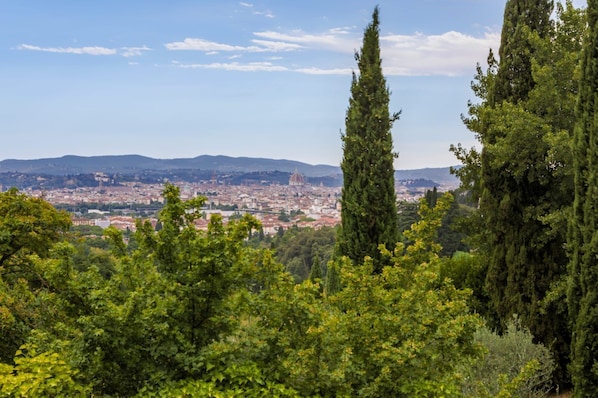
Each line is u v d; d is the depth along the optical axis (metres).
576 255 6.52
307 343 4.02
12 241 7.58
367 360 4.06
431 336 4.17
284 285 4.15
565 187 8.08
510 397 4.08
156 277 3.94
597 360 6.24
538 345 7.62
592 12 6.45
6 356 5.76
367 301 4.40
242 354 4.07
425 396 3.79
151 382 3.82
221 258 3.97
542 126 8.07
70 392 3.38
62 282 3.90
